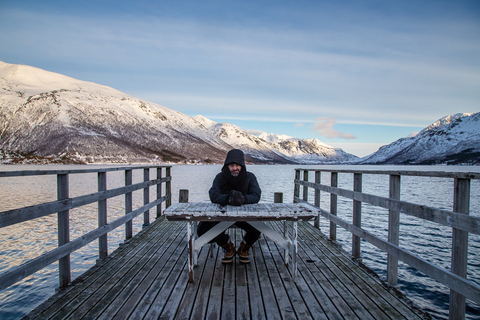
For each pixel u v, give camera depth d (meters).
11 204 18.62
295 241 3.60
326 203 18.69
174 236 5.80
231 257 4.16
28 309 5.70
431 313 5.61
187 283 3.54
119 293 3.27
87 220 12.87
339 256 4.59
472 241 10.01
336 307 2.97
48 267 7.69
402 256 3.17
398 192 3.46
